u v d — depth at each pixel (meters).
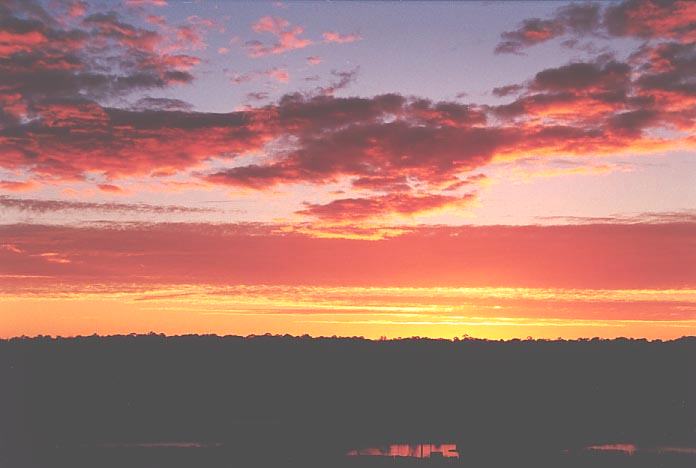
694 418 73.00
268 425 73.06
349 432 70.88
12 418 72.75
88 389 80.06
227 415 76.00
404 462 60.53
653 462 60.41
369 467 58.94
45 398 77.25
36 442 66.75
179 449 64.88
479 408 77.62
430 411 76.88
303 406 78.75
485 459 61.72
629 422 72.31
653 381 80.19
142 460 61.50
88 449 64.31
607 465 59.53
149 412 76.25
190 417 74.50
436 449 65.38
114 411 76.00
